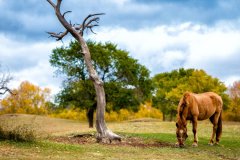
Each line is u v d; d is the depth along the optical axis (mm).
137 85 50281
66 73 48031
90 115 49594
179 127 21016
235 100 70125
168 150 19562
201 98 22156
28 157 14141
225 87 62125
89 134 25641
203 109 21984
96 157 15812
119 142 22734
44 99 81875
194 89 62281
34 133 20984
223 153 19594
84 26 24062
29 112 80875
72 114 80625
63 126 50156
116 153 17594
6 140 17594
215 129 22922
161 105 75250
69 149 17500
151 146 21203
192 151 19609
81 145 20125
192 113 21406
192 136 27859
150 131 32688
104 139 22750
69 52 48219
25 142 17750
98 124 23141
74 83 48469
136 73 50219
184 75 84250
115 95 48188
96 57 48094
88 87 47906
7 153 14648
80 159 14859
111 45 51562
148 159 16062
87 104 46812
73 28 23828
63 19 23719
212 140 22797
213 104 22703
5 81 19125
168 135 27016
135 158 16156
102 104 23469
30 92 81188
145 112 85875
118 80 49531
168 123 42594
